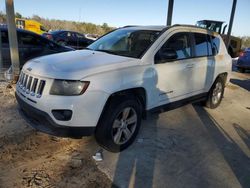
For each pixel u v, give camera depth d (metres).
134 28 4.84
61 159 3.40
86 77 3.15
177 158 3.70
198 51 5.08
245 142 4.47
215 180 3.27
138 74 3.69
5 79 6.64
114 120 3.45
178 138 4.35
